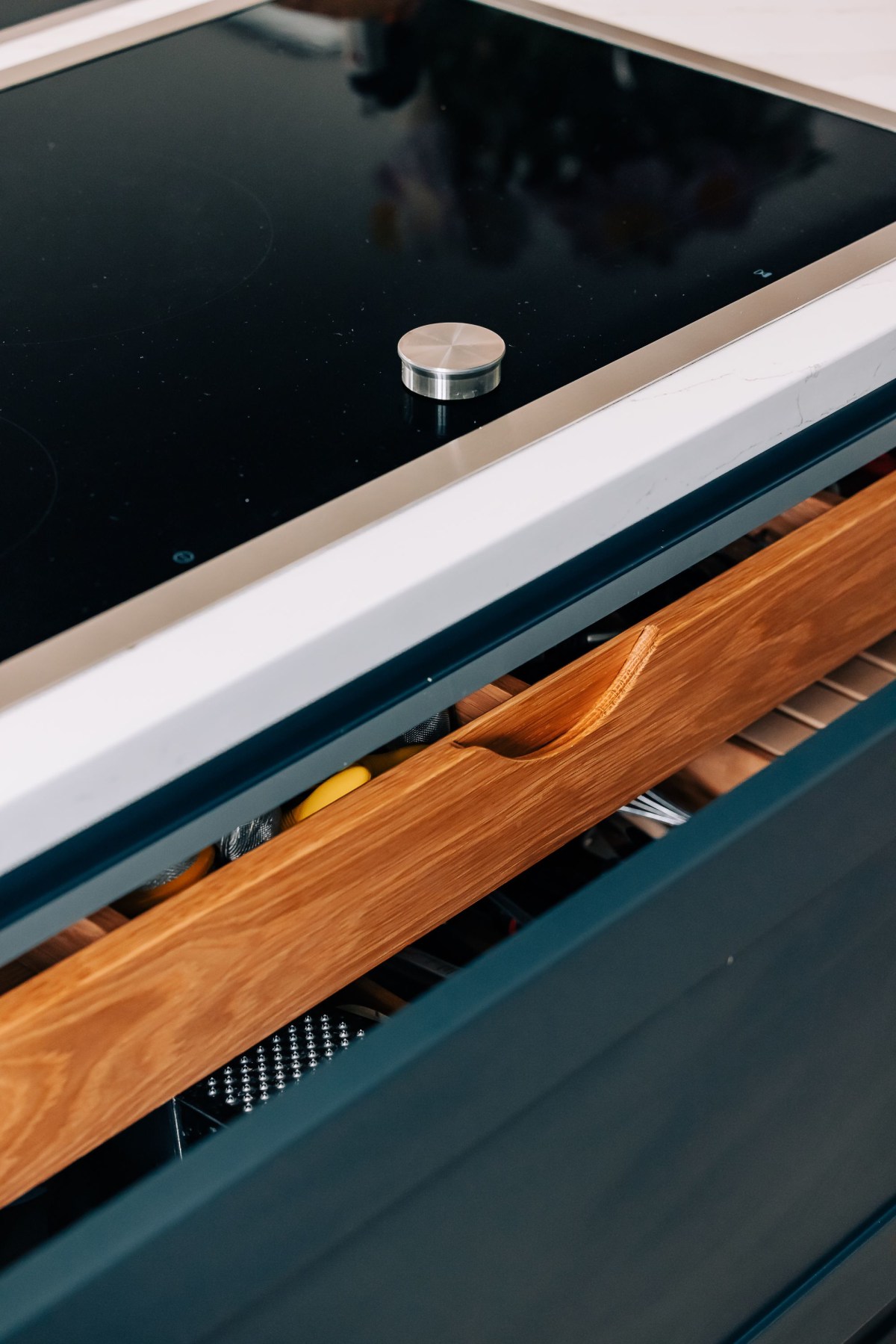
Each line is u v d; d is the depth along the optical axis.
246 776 0.53
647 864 0.46
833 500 0.87
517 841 0.62
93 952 0.49
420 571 0.50
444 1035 0.42
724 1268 0.72
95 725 0.44
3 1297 0.36
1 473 0.56
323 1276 0.46
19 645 0.47
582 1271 0.60
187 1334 0.41
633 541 0.62
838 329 0.64
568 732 0.63
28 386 0.62
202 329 0.67
